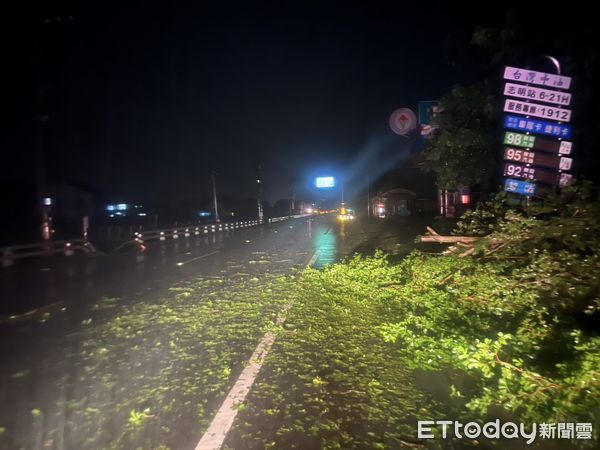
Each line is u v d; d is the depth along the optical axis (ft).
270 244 96.68
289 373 20.56
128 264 70.74
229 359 22.79
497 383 18.51
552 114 36.29
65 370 21.94
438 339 23.94
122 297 40.75
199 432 15.49
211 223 200.75
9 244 100.48
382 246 74.74
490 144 44.75
